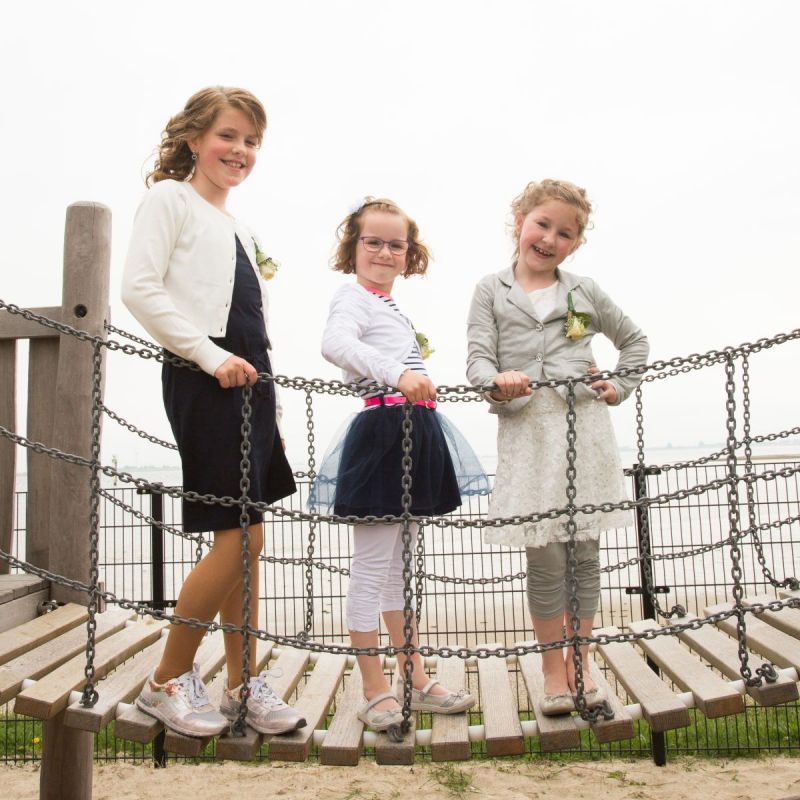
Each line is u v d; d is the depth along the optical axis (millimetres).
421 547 3201
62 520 3613
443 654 2307
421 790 3920
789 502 4945
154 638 3334
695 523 9656
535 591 2568
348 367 2525
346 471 2607
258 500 2365
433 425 2705
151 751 4523
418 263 3070
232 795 3881
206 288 2365
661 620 5484
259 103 2592
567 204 2742
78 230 3703
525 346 2670
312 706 2709
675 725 2383
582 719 2422
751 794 3719
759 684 2436
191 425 2320
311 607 3441
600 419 2668
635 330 2857
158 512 4562
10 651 2910
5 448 3785
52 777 3270
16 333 3760
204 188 2557
